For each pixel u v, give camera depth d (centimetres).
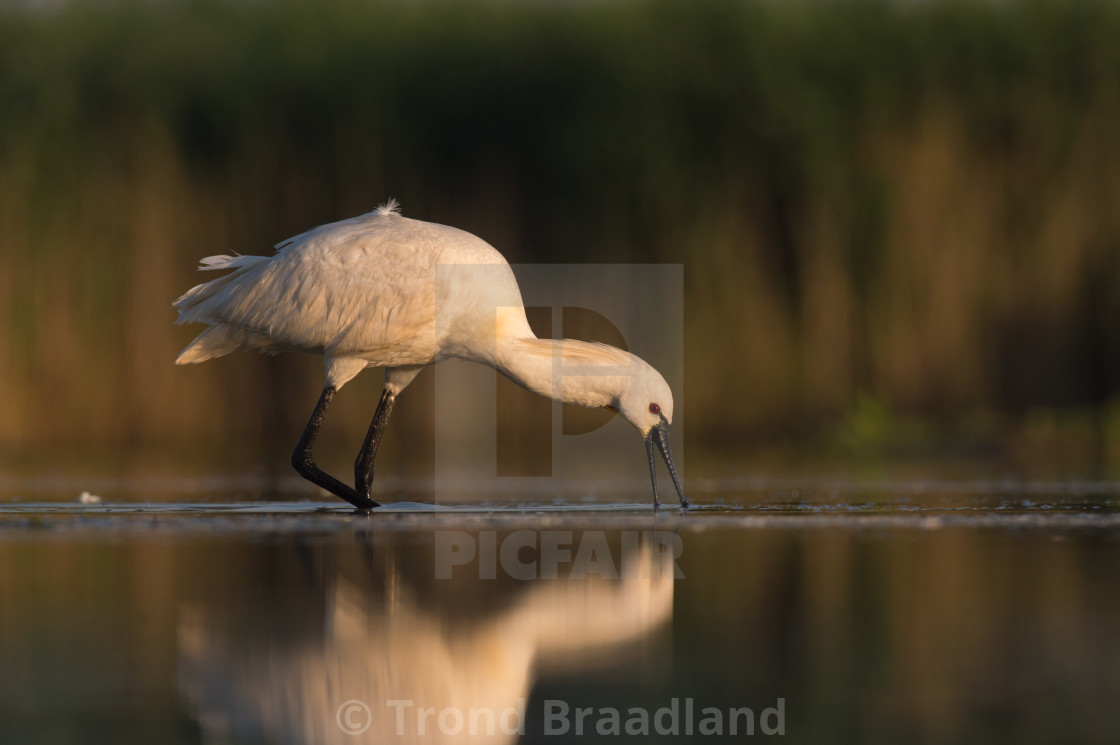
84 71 1853
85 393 1778
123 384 1798
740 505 929
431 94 1912
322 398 929
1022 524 781
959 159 1903
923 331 1862
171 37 1919
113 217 1811
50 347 1775
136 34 1908
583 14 1950
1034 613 499
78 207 1806
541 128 1889
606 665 429
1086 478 1181
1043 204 1914
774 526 787
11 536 732
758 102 1872
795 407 1838
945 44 1934
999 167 1931
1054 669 414
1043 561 627
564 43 1914
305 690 401
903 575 589
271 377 1844
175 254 1823
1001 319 1889
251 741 352
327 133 1898
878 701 379
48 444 1767
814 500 961
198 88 1881
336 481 933
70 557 649
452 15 1975
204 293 946
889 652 437
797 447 1714
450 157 1903
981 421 1733
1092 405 1888
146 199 1819
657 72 1892
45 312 1778
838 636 463
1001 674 408
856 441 1666
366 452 966
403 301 899
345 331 902
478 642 461
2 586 562
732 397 1823
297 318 905
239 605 519
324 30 1950
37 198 1797
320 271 901
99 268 1798
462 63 1917
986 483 1127
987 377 1878
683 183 1864
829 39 1927
